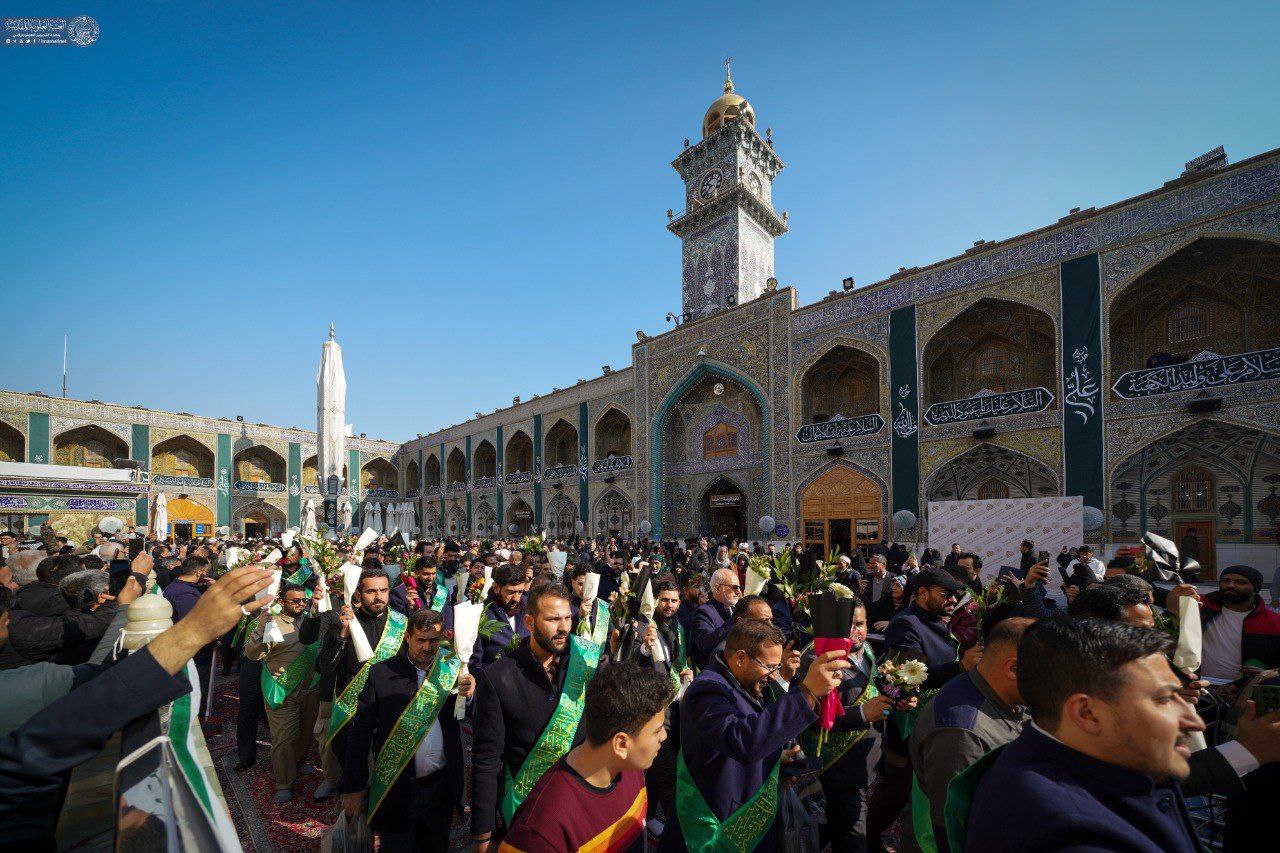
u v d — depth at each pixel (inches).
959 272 533.6
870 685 111.7
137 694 41.1
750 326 713.0
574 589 189.0
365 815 100.7
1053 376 543.2
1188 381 412.5
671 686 61.9
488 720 94.9
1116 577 115.3
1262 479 412.2
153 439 1130.7
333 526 655.1
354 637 127.6
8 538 347.9
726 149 853.2
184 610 190.1
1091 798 41.6
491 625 140.7
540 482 1050.1
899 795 115.0
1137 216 436.1
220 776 167.2
